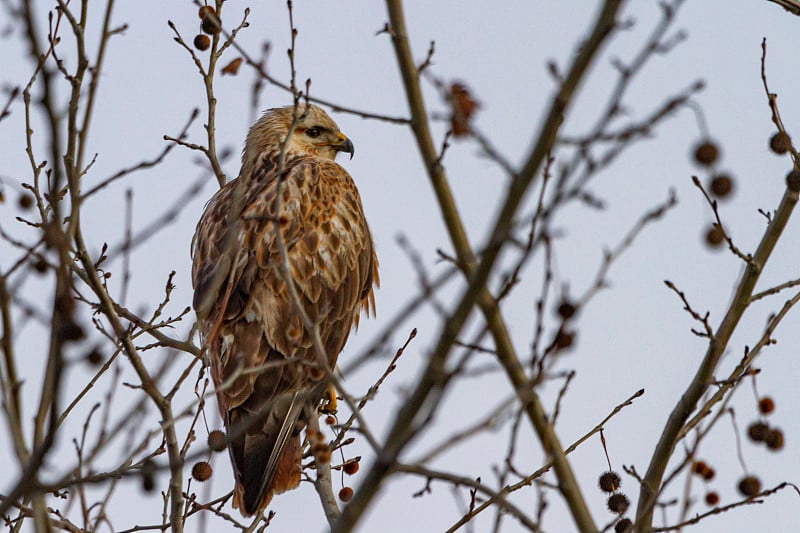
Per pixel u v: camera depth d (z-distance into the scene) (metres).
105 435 8.72
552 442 8.59
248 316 13.62
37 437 7.40
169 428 10.48
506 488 10.67
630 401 11.05
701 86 7.16
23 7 7.12
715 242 10.97
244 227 14.27
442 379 7.03
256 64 9.54
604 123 6.93
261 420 12.77
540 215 7.38
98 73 9.05
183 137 11.23
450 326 7.07
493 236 7.05
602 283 7.82
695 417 10.80
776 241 11.27
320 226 14.69
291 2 9.76
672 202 7.91
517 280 7.83
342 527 7.18
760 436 10.12
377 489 7.17
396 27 8.71
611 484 10.68
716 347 10.93
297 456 12.59
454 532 10.86
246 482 12.31
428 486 9.32
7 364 7.64
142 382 10.27
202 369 11.47
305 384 13.32
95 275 10.27
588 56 7.09
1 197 9.69
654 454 10.82
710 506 10.38
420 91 8.66
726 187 10.02
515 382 8.19
